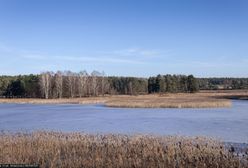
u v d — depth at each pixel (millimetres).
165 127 36781
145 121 43188
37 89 126188
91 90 131250
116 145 20391
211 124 39125
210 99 91875
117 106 73812
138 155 18266
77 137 23172
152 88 157125
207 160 17094
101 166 16203
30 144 20656
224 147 20594
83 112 59281
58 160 17438
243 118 45875
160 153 18172
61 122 43000
